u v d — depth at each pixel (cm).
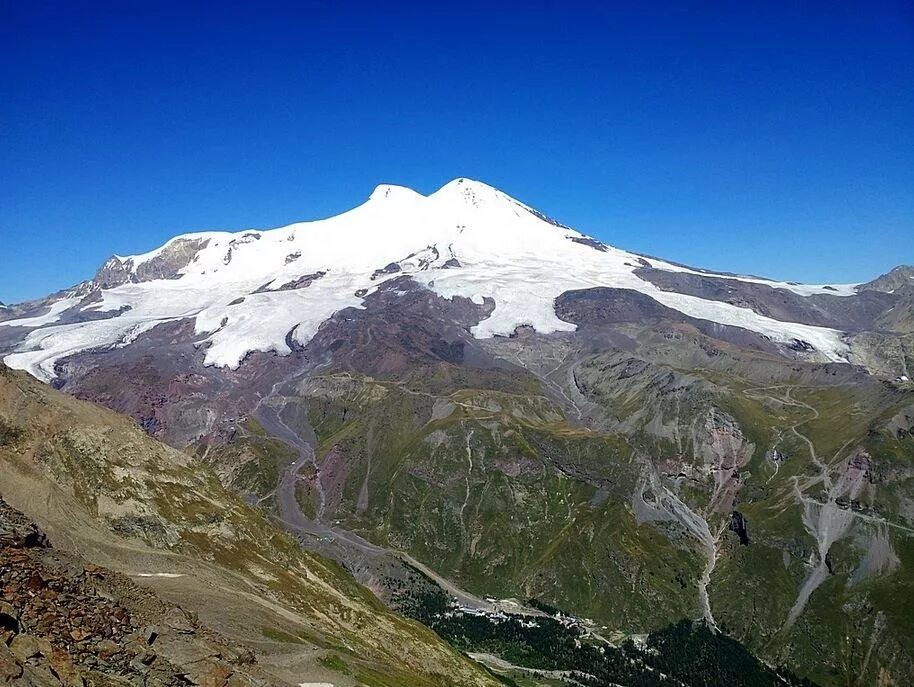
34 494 12269
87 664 5134
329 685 9119
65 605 5912
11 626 5216
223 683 6209
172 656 6178
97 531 12475
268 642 9900
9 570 6106
